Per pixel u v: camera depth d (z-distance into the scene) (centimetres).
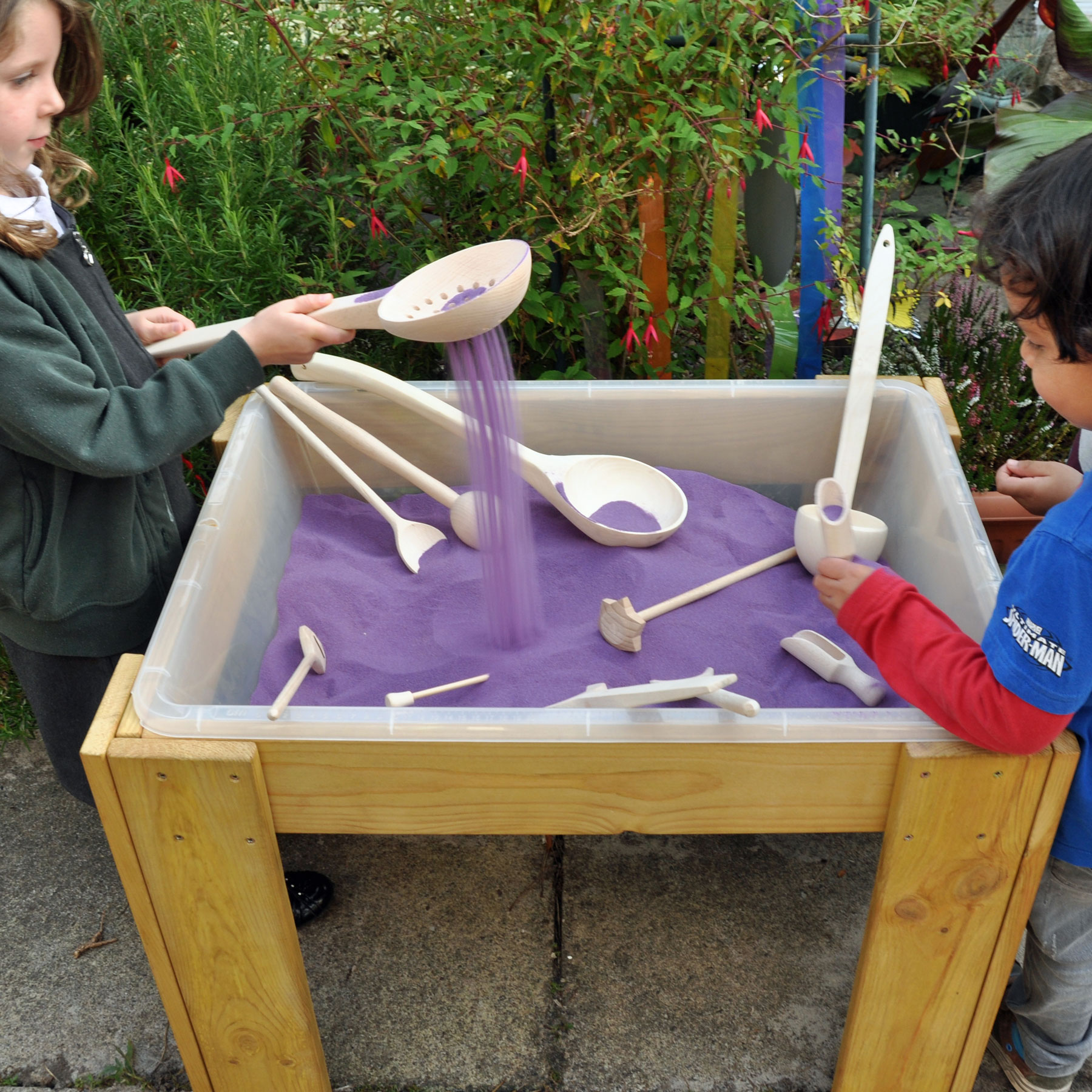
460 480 152
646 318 184
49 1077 127
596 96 164
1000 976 102
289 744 91
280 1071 114
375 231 169
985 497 164
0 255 97
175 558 123
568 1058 127
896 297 183
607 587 133
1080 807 92
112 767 89
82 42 109
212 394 105
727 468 151
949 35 186
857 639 92
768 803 95
